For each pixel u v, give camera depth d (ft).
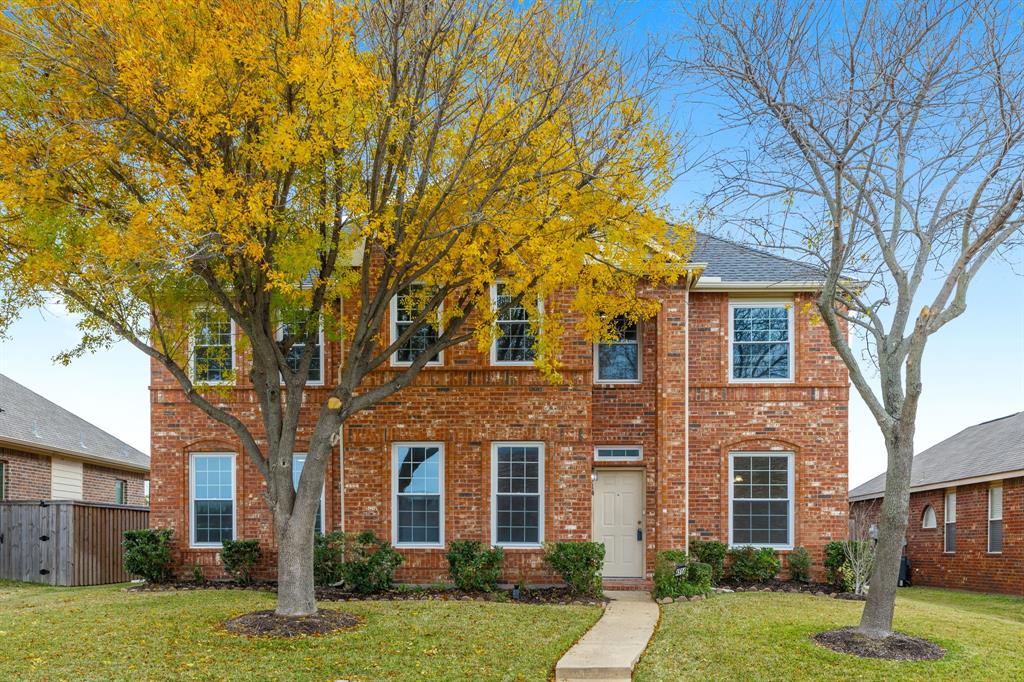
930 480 74.84
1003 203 33.83
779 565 52.65
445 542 50.65
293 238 34.19
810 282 53.93
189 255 31.27
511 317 51.72
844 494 54.24
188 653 31.19
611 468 53.57
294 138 30.96
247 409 53.88
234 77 31.19
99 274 32.60
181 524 53.52
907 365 33.04
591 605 43.88
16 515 55.77
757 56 34.42
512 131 35.24
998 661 30.40
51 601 43.91
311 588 37.65
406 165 34.86
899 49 33.42
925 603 49.96
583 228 37.40
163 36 29.73
